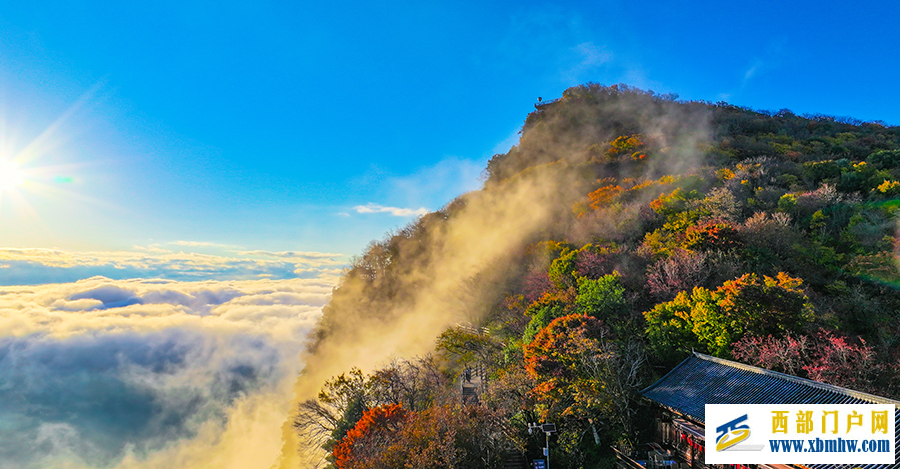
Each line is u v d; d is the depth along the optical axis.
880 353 25.70
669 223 46.91
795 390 21.81
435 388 39.38
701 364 26.88
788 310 27.16
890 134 82.56
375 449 27.23
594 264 41.47
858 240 38.97
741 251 37.16
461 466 24.61
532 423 29.30
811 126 89.31
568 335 29.59
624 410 27.25
